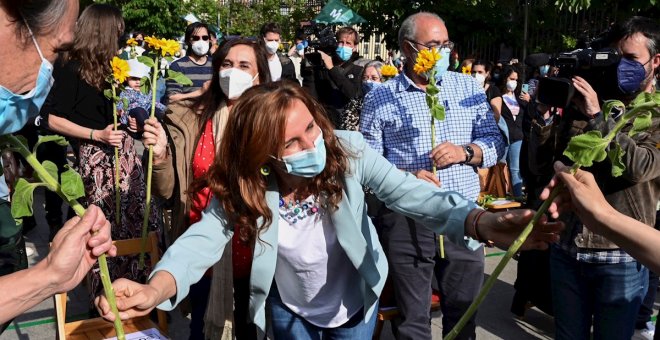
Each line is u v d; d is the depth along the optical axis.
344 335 2.38
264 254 2.18
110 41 3.64
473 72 8.46
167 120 3.01
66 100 3.78
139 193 3.97
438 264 3.37
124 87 3.81
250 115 2.00
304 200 2.20
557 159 2.88
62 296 3.11
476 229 2.00
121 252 3.30
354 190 2.18
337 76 6.33
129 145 3.94
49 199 5.88
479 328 4.50
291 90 2.05
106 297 1.57
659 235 1.58
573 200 1.68
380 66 6.80
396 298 3.34
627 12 8.90
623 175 2.55
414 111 3.36
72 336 3.14
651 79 2.80
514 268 5.73
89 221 1.47
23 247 2.82
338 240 2.18
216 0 22.89
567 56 2.72
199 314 3.13
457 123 3.40
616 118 2.55
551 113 3.05
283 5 22.92
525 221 1.84
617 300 2.72
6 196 2.74
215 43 8.20
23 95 1.48
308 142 2.00
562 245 2.85
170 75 3.19
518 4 12.09
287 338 2.42
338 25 12.24
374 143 3.44
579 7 9.16
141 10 19.50
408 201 2.19
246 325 3.04
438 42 3.33
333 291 2.33
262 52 3.09
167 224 4.42
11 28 1.39
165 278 1.88
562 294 2.89
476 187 3.43
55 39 1.46
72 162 8.38
